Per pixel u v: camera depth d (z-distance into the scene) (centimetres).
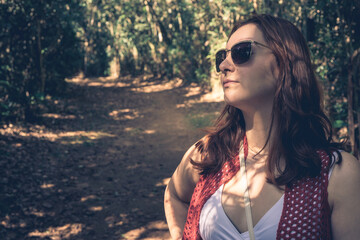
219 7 1678
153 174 817
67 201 638
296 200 99
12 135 981
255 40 107
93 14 3575
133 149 1041
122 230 549
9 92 1151
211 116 1466
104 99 2055
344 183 98
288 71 105
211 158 120
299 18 770
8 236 497
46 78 1711
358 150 488
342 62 593
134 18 3136
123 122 1447
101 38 3700
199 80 2297
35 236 510
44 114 1359
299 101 106
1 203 580
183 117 1514
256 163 110
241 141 117
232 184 110
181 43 2609
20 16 1229
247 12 1518
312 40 682
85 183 737
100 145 1055
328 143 109
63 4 1655
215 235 107
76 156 916
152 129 1326
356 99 480
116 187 727
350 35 486
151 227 561
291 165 102
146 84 2886
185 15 2531
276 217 99
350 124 484
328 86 629
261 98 108
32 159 827
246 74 107
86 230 541
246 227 103
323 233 97
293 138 104
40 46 1512
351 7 482
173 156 970
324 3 519
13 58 1199
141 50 3403
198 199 116
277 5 923
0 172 706
